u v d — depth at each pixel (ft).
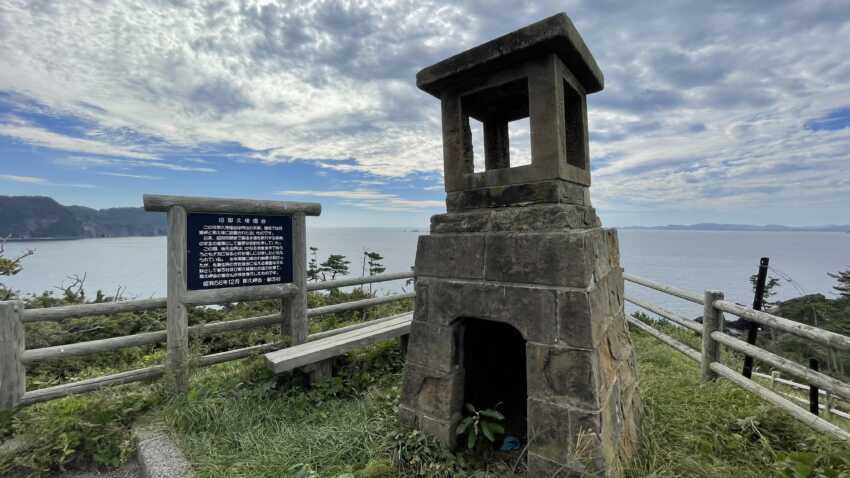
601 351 6.69
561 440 6.34
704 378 11.41
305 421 9.43
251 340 16.57
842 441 7.04
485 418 9.29
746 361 10.91
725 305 10.78
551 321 6.61
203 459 7.86
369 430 8.43
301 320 13.43
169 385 10.34
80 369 13.74
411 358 8.46
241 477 7.29
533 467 6.62
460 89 8.36
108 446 8.68
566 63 7.57
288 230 13.33
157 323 16.76
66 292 17.63
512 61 7.40
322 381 11.27
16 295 16.30
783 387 12.46
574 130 8.80
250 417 9.38
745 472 6.78
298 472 6.91
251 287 12.37
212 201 11.44
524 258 7.00
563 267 6.56
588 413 6.12
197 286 11.37
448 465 7.22
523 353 10.68
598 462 5.94
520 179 7.43
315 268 26.76
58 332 14.39
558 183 7.02
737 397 9.62
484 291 7.43
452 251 7.98
